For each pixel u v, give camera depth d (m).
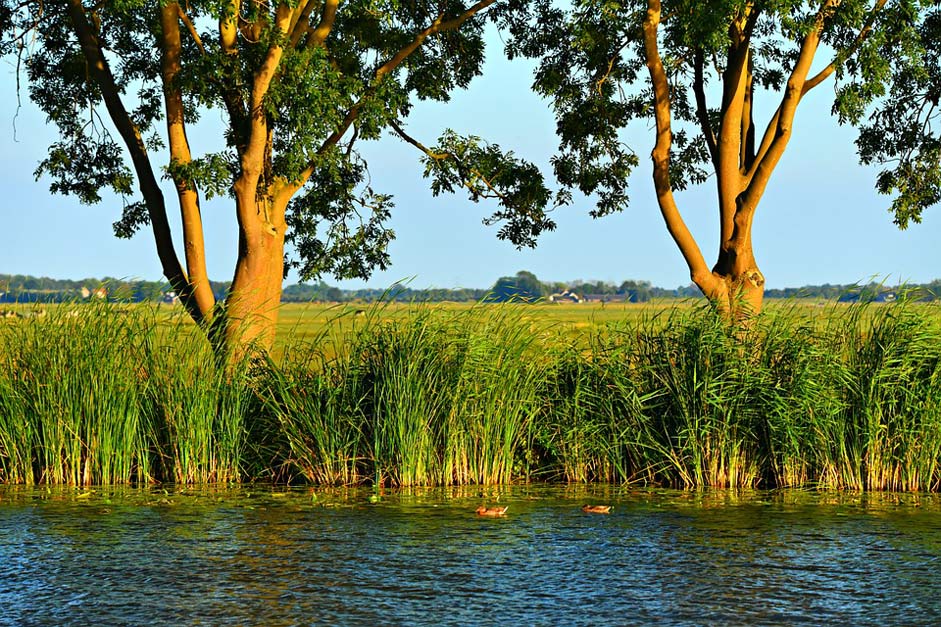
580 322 17.28
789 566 11.84
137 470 16.95
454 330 16.75
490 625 9.88
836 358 16.28
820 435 16.19
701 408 16.34
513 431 16.86
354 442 16.50
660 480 16.83
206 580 11.30
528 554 12.36
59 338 16.72
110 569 11.70
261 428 17.25
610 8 19.08
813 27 18.52
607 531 13.46
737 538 13.09
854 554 12.30
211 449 16.89
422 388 16.36
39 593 10.84
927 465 15.98
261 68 19.45
